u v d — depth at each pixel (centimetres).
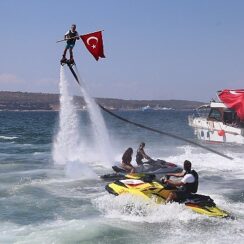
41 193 1702
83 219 1326
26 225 1255
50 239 1120
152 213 1366
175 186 1450
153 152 3347
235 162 2683
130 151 2053
